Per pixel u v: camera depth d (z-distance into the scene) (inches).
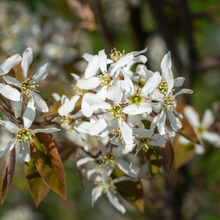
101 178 12.7
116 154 12.2
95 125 11.2
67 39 17.1
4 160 16.6
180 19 17.0
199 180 16.2
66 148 12.6
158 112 11.2
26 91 11.6
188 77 15.9
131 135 11.1
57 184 11.3
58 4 18.4
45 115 11.9
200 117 15.1
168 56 11.6
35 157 11.4
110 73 11.5
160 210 16.3
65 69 16.8
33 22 17.7
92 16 16.3
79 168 12.5
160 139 11.6
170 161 11.6
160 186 16.7
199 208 17.8
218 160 17.4
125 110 11.1
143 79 11.8
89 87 11.5
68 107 11.8
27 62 11.6
